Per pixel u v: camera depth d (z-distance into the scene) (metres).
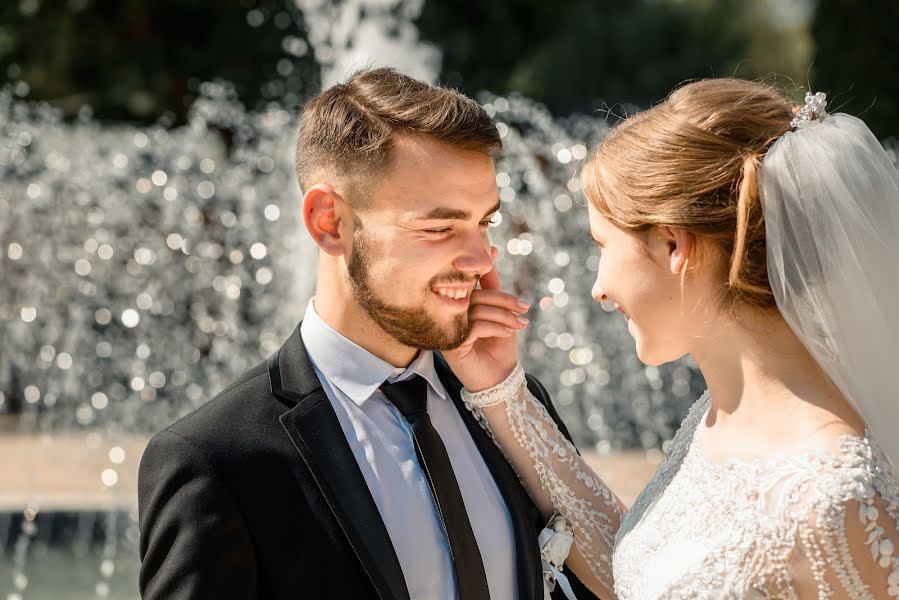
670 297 2.02
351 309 2.08
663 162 1.97
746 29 16.56
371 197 2.01
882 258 1.88
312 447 1.97
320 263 2.13
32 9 12.13
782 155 1.91
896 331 1.86
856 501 1.74
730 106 2.00
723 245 1.95
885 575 1.73
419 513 2.01
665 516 2.03
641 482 6.09
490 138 2.04
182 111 12.52
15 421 8.04
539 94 14.05
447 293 2.04
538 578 2.12
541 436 2.32
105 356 8.46
